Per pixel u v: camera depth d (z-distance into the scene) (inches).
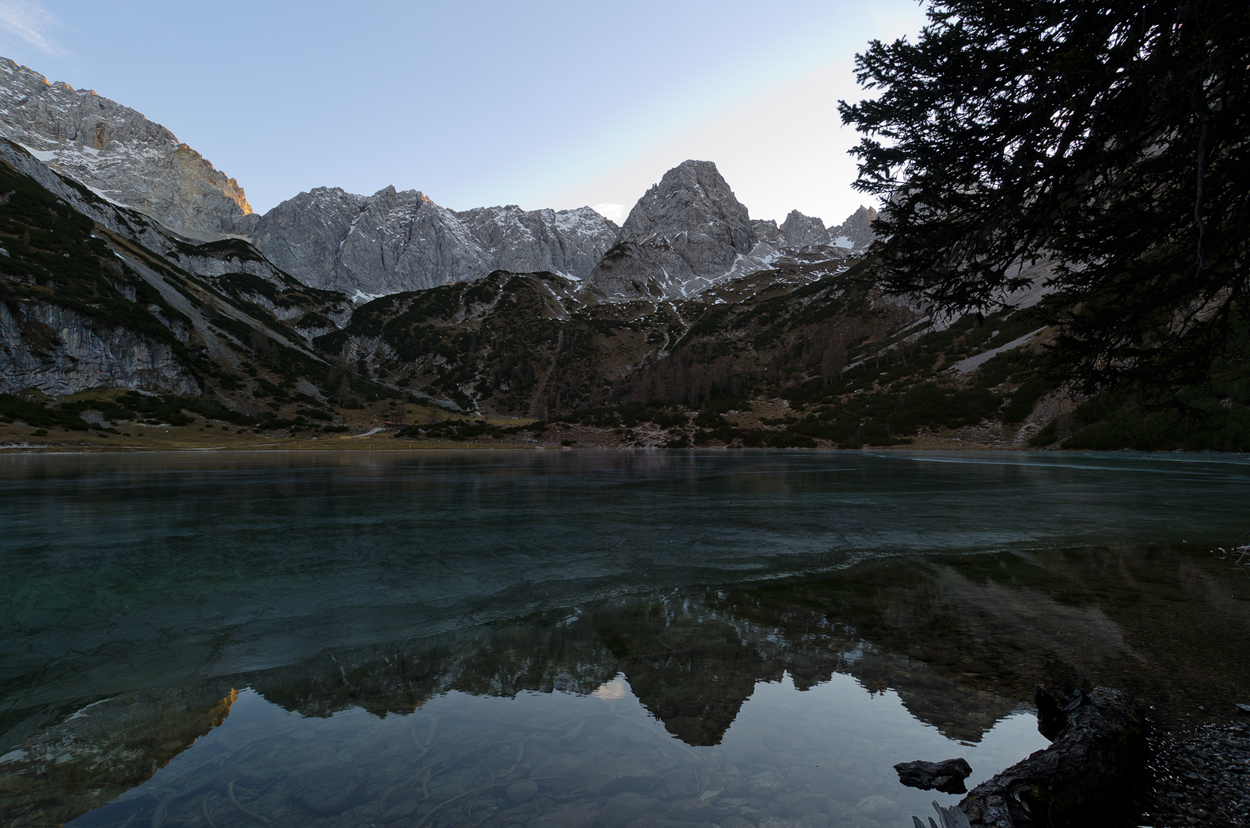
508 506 671.1
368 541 443.5
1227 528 483.5
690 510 631.8
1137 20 209.9
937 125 266.1
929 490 849.5
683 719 155.2
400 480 1099.9
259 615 258.8
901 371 3956.7
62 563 368.2
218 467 1560.0
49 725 155.0
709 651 208.5
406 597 288.2
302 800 116.0
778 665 193.5
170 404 3846.0
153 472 1334.9
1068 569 339.0
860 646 210.2
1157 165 234.7
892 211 289.7
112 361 3858.3
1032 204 264.7
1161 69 198.4
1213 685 169.5
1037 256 275.6
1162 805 114.0
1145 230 246.1
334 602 279.3
